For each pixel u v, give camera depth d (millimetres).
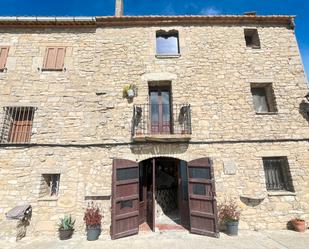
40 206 5855
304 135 6531
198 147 6414
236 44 7453
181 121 6621
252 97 7145
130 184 6086
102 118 6664
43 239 5441
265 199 6066
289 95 6898
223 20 7648
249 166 6277
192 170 6195
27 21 7246
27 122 6641
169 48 7547
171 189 8297
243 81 7031
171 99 6977
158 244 5027
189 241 5188
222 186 6129
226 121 6641
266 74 7121
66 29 7520
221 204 5996
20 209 5477
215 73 7102
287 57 7328
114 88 6938
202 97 6855
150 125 6824
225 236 5480
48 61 7094
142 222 6766
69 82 6930
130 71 7109
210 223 5570
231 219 5609
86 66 7129
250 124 6613
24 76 6887
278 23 7758
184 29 7582
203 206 5801
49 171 6113
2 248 4910
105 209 5945
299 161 6324
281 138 6484
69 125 6539
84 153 6336
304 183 6168
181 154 6359
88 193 6012
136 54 7281
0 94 6633
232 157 6352
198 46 7395
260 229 5852
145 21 7562
